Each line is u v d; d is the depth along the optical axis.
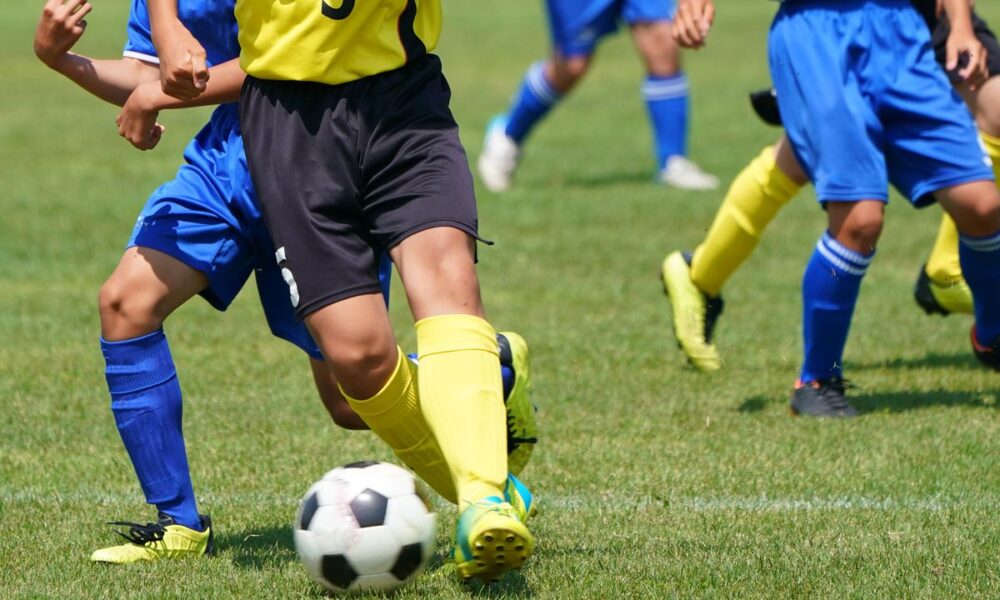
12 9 116.69
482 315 12.89
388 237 12.95
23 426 20.31
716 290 22.94
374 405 13.04
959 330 26.59
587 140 57.81
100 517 15.89
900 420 20.00
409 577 12.61
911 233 37.00
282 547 14.70
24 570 13.85
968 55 19.12
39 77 77.06
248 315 28.56
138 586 13.21
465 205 12.94
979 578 12.95
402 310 29.39
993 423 19.77
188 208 14.09
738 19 104.62
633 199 42.84
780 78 19.91
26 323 27.47
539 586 12.81
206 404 21.47
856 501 16.14
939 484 16.77
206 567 13.81
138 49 15.19
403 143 13.08
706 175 46.44
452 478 12.60
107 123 60.44
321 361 15.30
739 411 20.89
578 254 34.94
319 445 19.16
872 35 19.33
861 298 29.59
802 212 40.78
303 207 12.95
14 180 45.41
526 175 48.69
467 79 75.12
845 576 13.07
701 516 15.49
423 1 13.71
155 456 14.16
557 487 17.03
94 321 27.67
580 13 44.88
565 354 24.95
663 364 24.20
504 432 12.54
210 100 14.07
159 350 14.13
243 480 17.52
